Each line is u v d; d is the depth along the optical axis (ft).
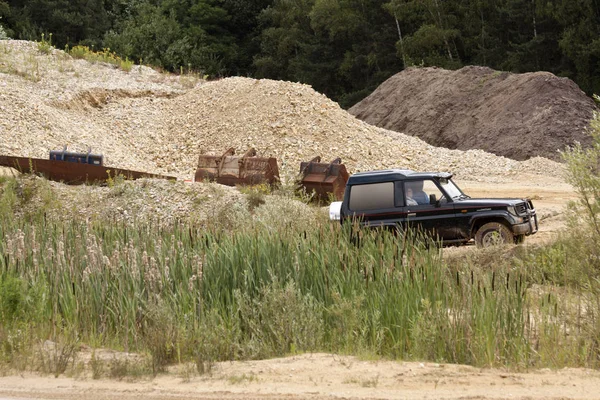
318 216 62.49
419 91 190.39
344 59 289.12
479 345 32.09
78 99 132.98
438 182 59.16
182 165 117.91
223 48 321.93
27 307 37.47
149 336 34.22
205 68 301.84
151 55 282.36
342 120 126.11
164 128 129.90
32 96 122.11
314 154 115.75
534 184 107.65
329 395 25.44
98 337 36.60
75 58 161.58
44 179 81.25
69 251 43.96
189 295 37.52
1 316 36.01
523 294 35.76
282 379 28.12
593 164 41.91
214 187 76.59
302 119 122.83
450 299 36.73
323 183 87.35
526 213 57.93
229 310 37.32
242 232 46.11
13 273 40.91
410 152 123.75
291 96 127.65
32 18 296.92
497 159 124.67
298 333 34.55
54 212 75.46
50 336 36.01
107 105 137.18
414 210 58.80
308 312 35.22
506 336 33.04
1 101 112.16
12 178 80.84
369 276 37.78
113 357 32.58
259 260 40.01
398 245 41.78
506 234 57.00
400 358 32.22
